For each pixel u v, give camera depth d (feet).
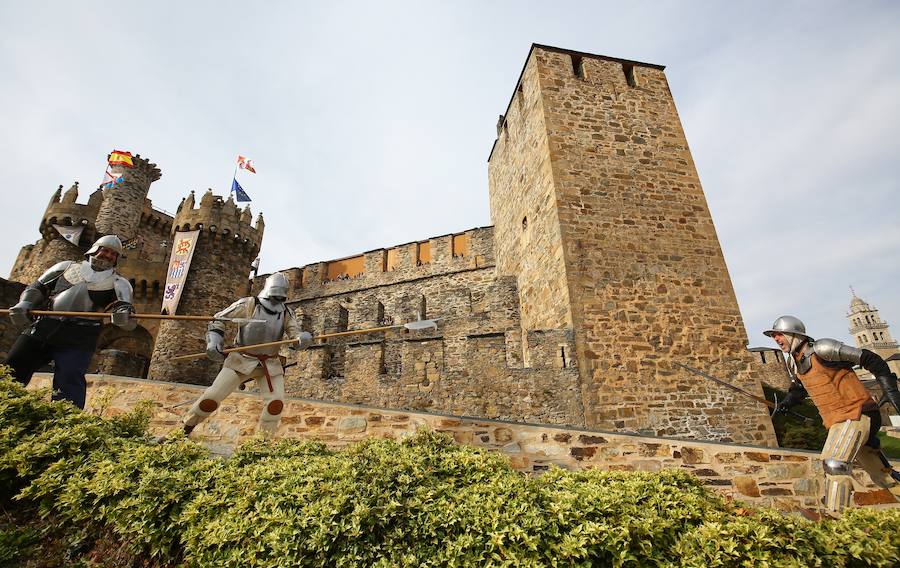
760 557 9.94
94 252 19.81
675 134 45.03
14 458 13.50
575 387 33.06
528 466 19.39
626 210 40.09
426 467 14.14
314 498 11.76
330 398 48.16
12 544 11.97
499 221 60.70
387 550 10.62
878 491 18.56
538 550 10.46
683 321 36.01
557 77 46.06
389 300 77.82
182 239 75.00
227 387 17.95
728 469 19.34
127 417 18.54
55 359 18.57
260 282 87.51
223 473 13.32
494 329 51.06
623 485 13.34
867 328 302.86
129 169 103.40
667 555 10.61
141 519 11.95
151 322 69.56
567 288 36.14
